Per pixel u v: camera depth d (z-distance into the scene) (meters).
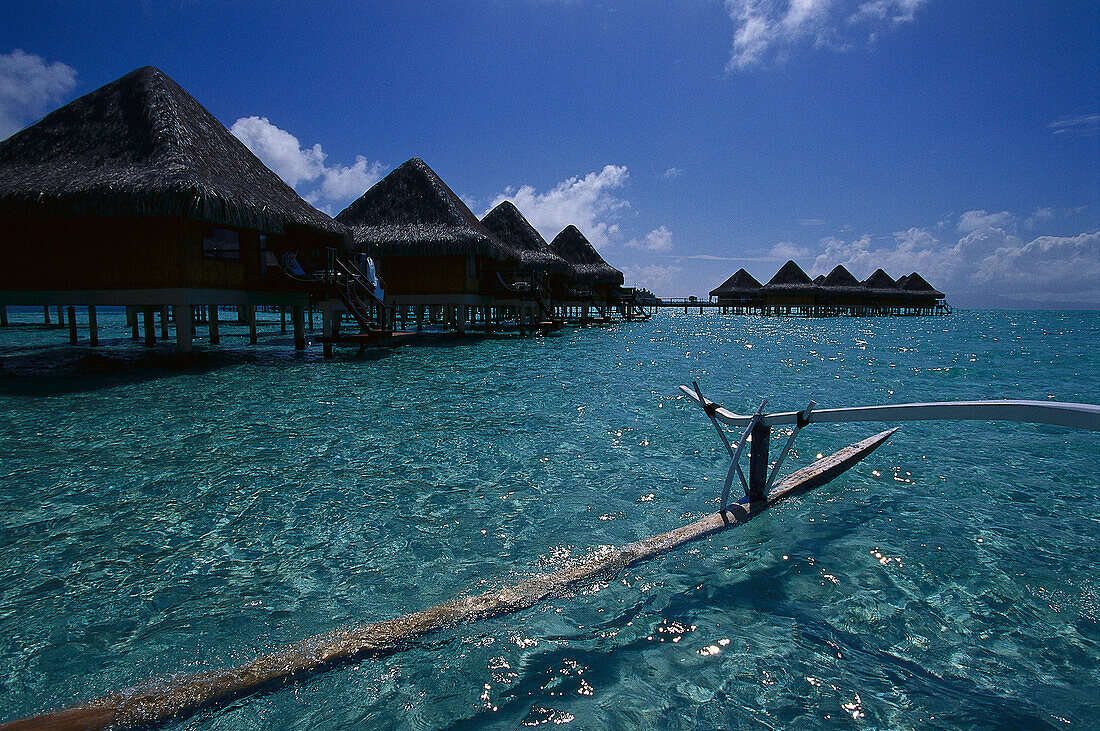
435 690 2.08
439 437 5.76
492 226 25.92
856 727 1.90
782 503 3.88
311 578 2.96
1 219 10.75
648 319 51.91
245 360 12.52
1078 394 9.37
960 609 2.63
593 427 6.22
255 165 13.81
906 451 5.30
